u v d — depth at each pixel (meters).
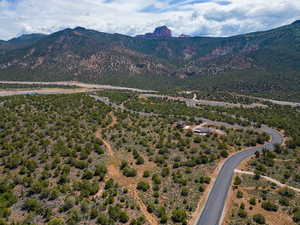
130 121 100.69
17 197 48.28
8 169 58.03
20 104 107.94
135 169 61.72
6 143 67.75
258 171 61.28
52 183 53.16
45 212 43.38
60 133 77.06
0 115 87.50
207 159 67.75
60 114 96.00
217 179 58.41
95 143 73.56
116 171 60.66
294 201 49.56
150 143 78.75
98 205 45.78
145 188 52.66
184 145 78.25
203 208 47.03
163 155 70.25
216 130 98.81
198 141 81.94
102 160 65.12
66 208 44.53
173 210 45.53
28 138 72.06
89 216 42.62
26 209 44.72
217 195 51.44
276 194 51.88
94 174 57.88
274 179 58.97
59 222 39.84
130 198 49.19
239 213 44.88
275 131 103.75
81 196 47.53
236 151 77.88
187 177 58.81
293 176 60.47
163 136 85.00
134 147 74.62
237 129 100.25
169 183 55.91
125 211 44.69
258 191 52.88
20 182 52.94
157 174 58.81
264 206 47.12
